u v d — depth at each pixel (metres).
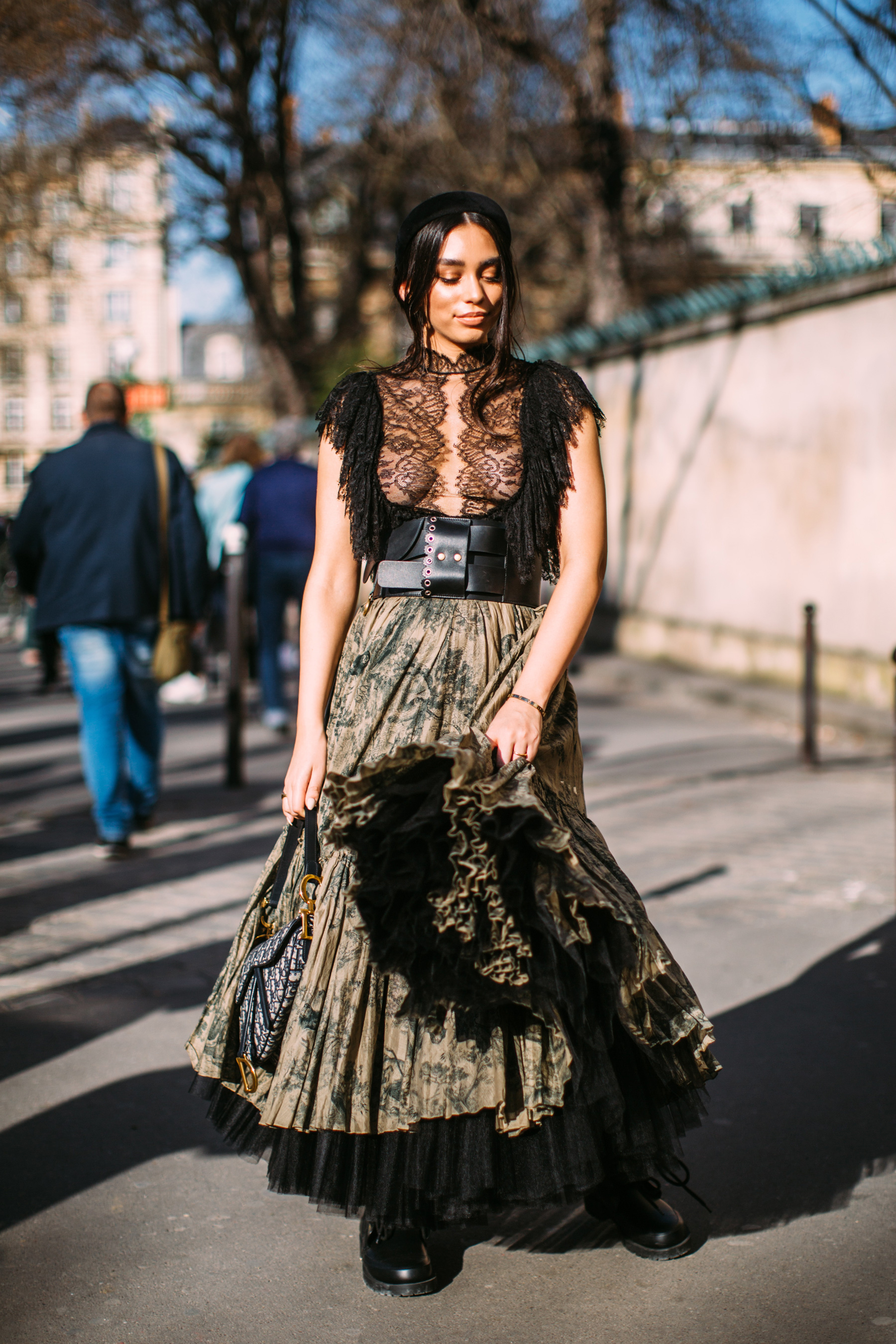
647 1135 2.08
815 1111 2.90
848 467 9.27
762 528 10.42
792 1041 3.32
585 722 8.99
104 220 18.81
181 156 18.81
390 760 1.87
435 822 1.84
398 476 2.19
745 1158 2.68
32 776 7.14
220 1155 2.75
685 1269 2.25
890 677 8.82
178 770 7.27
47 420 60.19
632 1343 2.02
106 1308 2.15
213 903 4.65
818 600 9.66
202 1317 2.12
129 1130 2.87
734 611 10.91
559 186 18.02
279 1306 2.15
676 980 2.11
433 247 2.21
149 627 5.35
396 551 2.21
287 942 2.10
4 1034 3.42
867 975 3.80
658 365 12.17
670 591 12.07
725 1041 3.33
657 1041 2.05
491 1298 2.16
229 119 18.02
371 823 1.86
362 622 2.23
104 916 4.50
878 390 8.92
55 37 12.65
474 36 14.20
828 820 5.86
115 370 40.97
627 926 1.94
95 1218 2.47
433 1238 2.38
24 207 16.80
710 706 9.89
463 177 18.42
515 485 2.18
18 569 5.30
